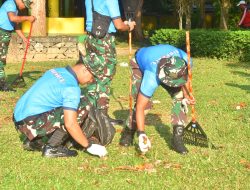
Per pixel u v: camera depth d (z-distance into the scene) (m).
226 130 7.50
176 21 28.55
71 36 17.89
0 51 10.70
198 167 5.89
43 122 6.12
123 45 23.41
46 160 6.08
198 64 16.17
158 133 7.41
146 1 32.50
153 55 6.12
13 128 7.62
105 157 6.20
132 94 6.57
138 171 5.75
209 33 18.00
